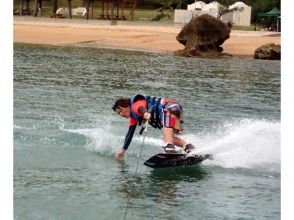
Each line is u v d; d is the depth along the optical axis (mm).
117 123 10758
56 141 8945
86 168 7621
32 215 5809
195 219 5855
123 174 7449
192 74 21875
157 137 9680
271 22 63406
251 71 24078
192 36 32250
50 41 38625
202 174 7562
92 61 25984
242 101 14914
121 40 40156
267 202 6461
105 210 6039
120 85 17359
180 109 8047
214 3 61688
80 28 48625
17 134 9234
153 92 16078
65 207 6082
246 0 65750
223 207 6254
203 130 10406
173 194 6676
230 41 38406
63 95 14516
